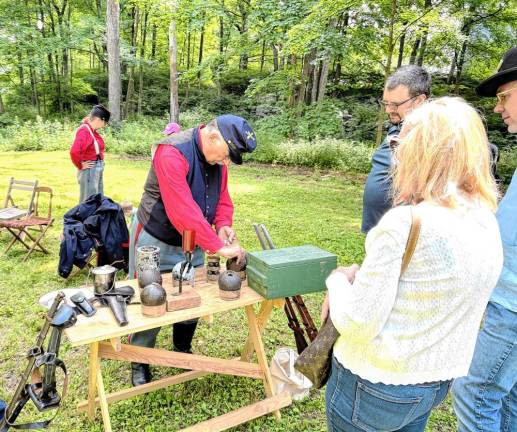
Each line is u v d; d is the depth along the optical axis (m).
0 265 4.38
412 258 1.06
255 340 2.37
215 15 15.13
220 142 2.17
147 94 23.42
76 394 2.50
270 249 2.35
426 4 8.66
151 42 24.34
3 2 18.34
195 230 2.16
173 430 2.25
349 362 1.22
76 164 5.39
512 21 12.27
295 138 13.73
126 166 11.21
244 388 2.61
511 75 1.50
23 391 1.44
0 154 12.47
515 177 1.58
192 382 2.63
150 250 2.13
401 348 1.11
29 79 22.50
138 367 2.58
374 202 1.93
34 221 4.73
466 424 1.66
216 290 2.17
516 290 1.51
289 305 2.27
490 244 1.09
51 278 4.11
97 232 3.97
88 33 19.23
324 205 7.70
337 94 17.89
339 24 12.00
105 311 1.89
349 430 1.30
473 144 1.07
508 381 1.58
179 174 2.17
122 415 2.33
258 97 19.25
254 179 10.14
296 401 2.51
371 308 1.08
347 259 4.97
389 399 1.17
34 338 3.07
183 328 2.78
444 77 15.26
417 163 1.10
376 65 14.32
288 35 10.02
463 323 1.13
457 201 1.07
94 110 5.34
